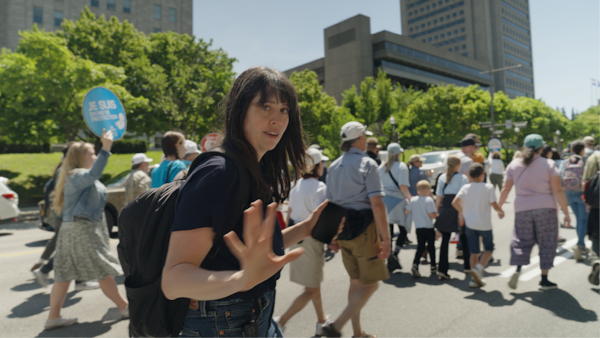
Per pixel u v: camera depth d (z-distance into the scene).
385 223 3.03
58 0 46.94
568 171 6.06
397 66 79.25
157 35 25.36
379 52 77.00
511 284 4.30
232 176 1.02
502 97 50.44
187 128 24.42
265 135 1.18
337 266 5.71
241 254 0.76
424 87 88.06
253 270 0.77
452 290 4.44
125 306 3.83
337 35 79.38
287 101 1.22
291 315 3.19
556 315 3.62
